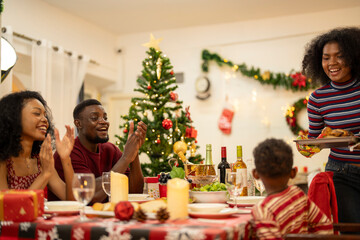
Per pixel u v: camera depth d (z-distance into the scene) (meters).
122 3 5.27
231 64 5.95
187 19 5.91
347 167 2.03
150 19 5.89
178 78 6.29
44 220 1.39
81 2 5.21
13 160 1.82
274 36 5.80
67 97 5.33
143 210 1.41
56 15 5.35
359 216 1.97
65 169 1.83
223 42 6.06
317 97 2.16
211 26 6.16
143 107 3.49
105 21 5.95
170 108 3.47
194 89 6.20
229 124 5.95
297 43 5.73
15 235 1.34
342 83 2.07
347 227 1.66
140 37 6.52
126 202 1.36
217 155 6.01
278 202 1.44
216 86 6.11
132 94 6.49
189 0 5.19
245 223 1.34
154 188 2.16
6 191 1.42
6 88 4.11
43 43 4.89
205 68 6.09
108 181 1.69
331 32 2.10
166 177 1.95
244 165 2.24
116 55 6.62
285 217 1.43
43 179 1.73
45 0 5.11
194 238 1.12
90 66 5.96
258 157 1.49
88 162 2.27
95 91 6.68
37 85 4.80
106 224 1.27
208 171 2.12
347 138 1.76
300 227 1.47
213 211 1.49
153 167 3.31
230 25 6.05
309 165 5.55
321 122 2.22
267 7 5.45
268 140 1.52
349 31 2.04
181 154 2.46
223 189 1.91
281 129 5.75
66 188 1.84
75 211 1.52
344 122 2.08
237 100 5.99
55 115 5.05
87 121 2.29
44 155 1.76
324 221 1.51
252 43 5.95
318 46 2.20
